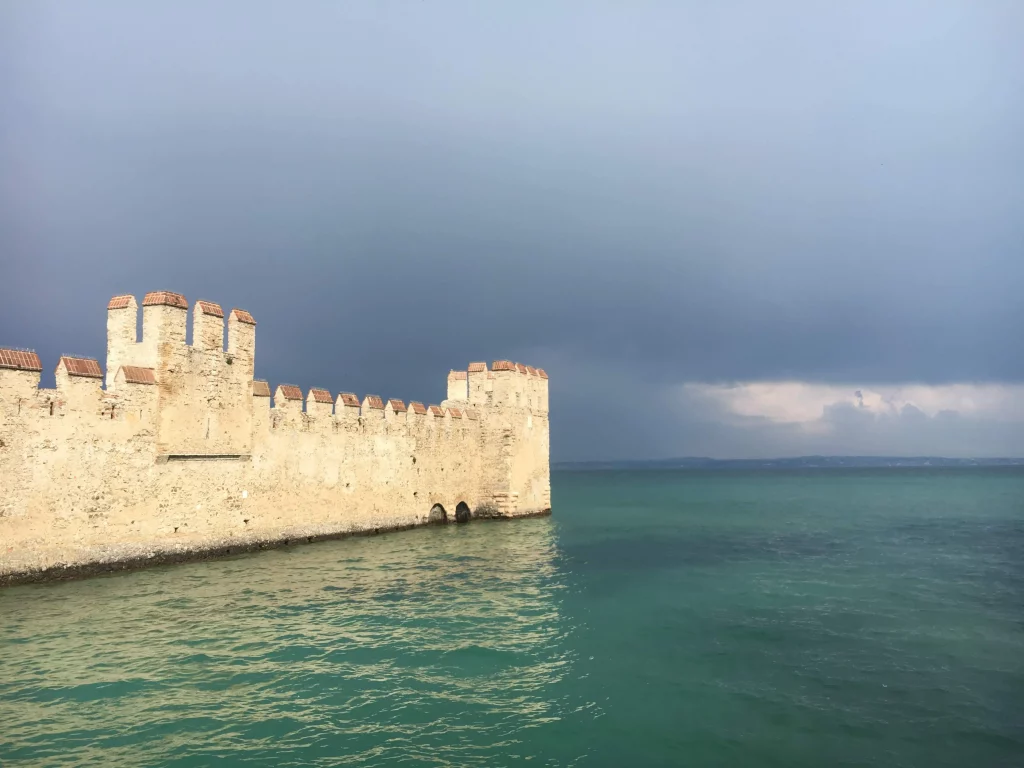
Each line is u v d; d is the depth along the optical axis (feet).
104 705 46.73
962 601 84.48
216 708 47.09
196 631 62.85
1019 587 93.35
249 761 40.14
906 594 88.33
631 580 95.50
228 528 97.14
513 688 52.75
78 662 53.98
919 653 63.00
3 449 70.33
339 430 119.03
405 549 113.60
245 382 100.27
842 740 44.83
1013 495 324.60
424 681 53.52
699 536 151.12
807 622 73.61
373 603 76.54
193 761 39.83
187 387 90.27
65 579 75.97
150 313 87.97
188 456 90.27
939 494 337.52
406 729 45.11
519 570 99.81
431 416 142.61
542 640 65.05
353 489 121.90
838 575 102.12
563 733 45.19
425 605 76.54
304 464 111.55
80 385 77.41
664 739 44.57
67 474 75.97
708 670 57.72
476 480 158.71
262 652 58.29
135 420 83.51
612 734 45.21
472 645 62.64
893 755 42.83
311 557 101.76
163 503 87.15
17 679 50.42
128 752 40.60
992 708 50.26
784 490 383.65
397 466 132.77
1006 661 60.80
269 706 47.80
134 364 88.58
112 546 80.84
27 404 72.38
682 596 85.81
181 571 85.92
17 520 71.77
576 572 99.91
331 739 43.34
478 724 46.24
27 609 66.59
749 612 77.87
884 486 434.71
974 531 164.76
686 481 542.98
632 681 54.85
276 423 106.22
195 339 92.79
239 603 72.95
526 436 167.32
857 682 55.31
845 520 193.26
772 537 150.00
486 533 138.62
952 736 45.52
